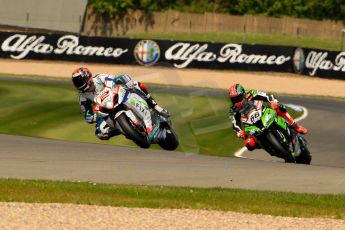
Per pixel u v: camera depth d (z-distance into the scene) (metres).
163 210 27.28
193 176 36.00
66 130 63.94
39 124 66.31
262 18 199.50
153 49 130.50
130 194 29.97
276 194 31.39
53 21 191.62
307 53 130.75
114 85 43.34
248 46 130.12
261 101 47.28
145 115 43.56
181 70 128.38
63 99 82.69
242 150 57.62
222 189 32.16
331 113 81.19
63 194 29.06
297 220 26.73
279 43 192.50
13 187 30.03
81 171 35.94
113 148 46.03
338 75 130.12
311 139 64.38
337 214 27.91
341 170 40.50
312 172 39.06
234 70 129.88
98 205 27.61
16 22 190.00
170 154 43.91
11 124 65.88
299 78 126.75
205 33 198.00
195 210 27.56
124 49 131.38
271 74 128.88
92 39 132.12
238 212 27.66
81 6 194.00
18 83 99.12
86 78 42.44
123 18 199.88
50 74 121.31
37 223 24.34
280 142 46.91
